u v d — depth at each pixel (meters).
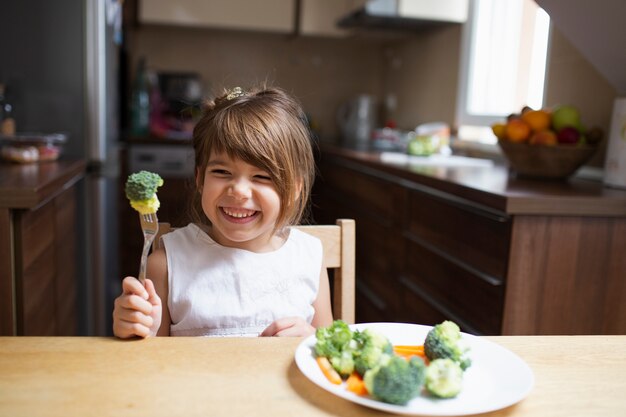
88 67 2.16
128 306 0.70
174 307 0.98
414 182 1.94
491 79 2.75
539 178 1.80
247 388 0.60
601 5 1.46
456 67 3.00
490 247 1.49
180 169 3.33
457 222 1.66
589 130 1.76
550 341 0.76
